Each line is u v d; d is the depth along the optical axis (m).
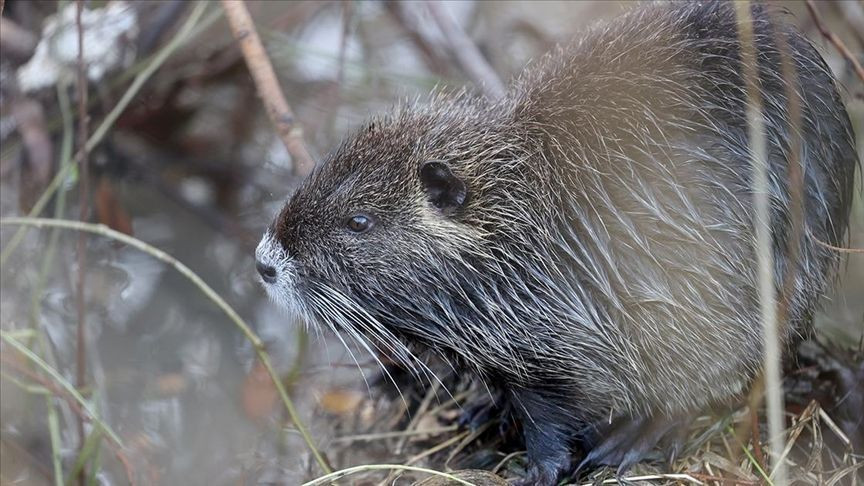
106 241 10.73
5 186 10.52
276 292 7.26
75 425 8.82
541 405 7.17
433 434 8.20
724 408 7.38
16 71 10.40
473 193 7.05
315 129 11.20
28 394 8.77
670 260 6.83
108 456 8.59
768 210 6.73
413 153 7.18
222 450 8.73
